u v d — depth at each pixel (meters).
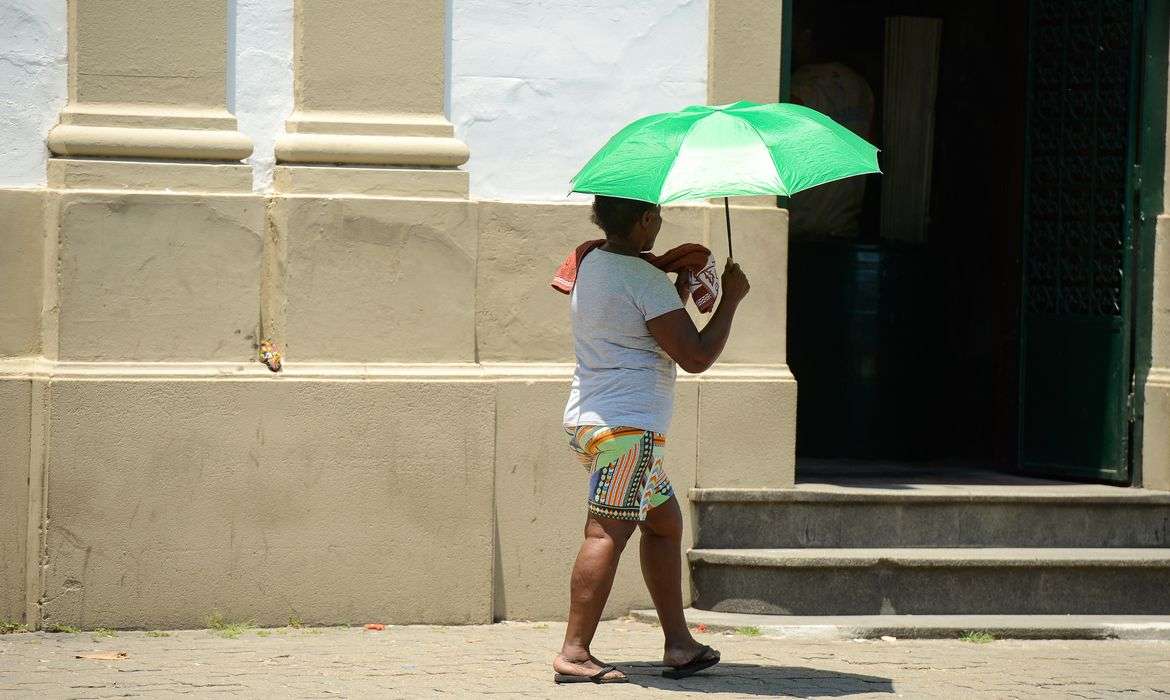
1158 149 12.17
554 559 10.51
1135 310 12.16
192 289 9.95
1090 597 10.86
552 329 10.62
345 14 10.27
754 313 10.93
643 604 10.73
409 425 10.16
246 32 10.25
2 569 9.77
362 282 10.18
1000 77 14.91
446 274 10.31
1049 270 12.84
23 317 9.93
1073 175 12.69
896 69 14.99
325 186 10.20
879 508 11.02
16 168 9.96
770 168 7.48
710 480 10.80
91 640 9.50
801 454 14.14
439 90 10.44
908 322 14.23
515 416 10.44
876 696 8.29
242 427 9.92
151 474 9.81
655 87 10.87
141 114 10.01
